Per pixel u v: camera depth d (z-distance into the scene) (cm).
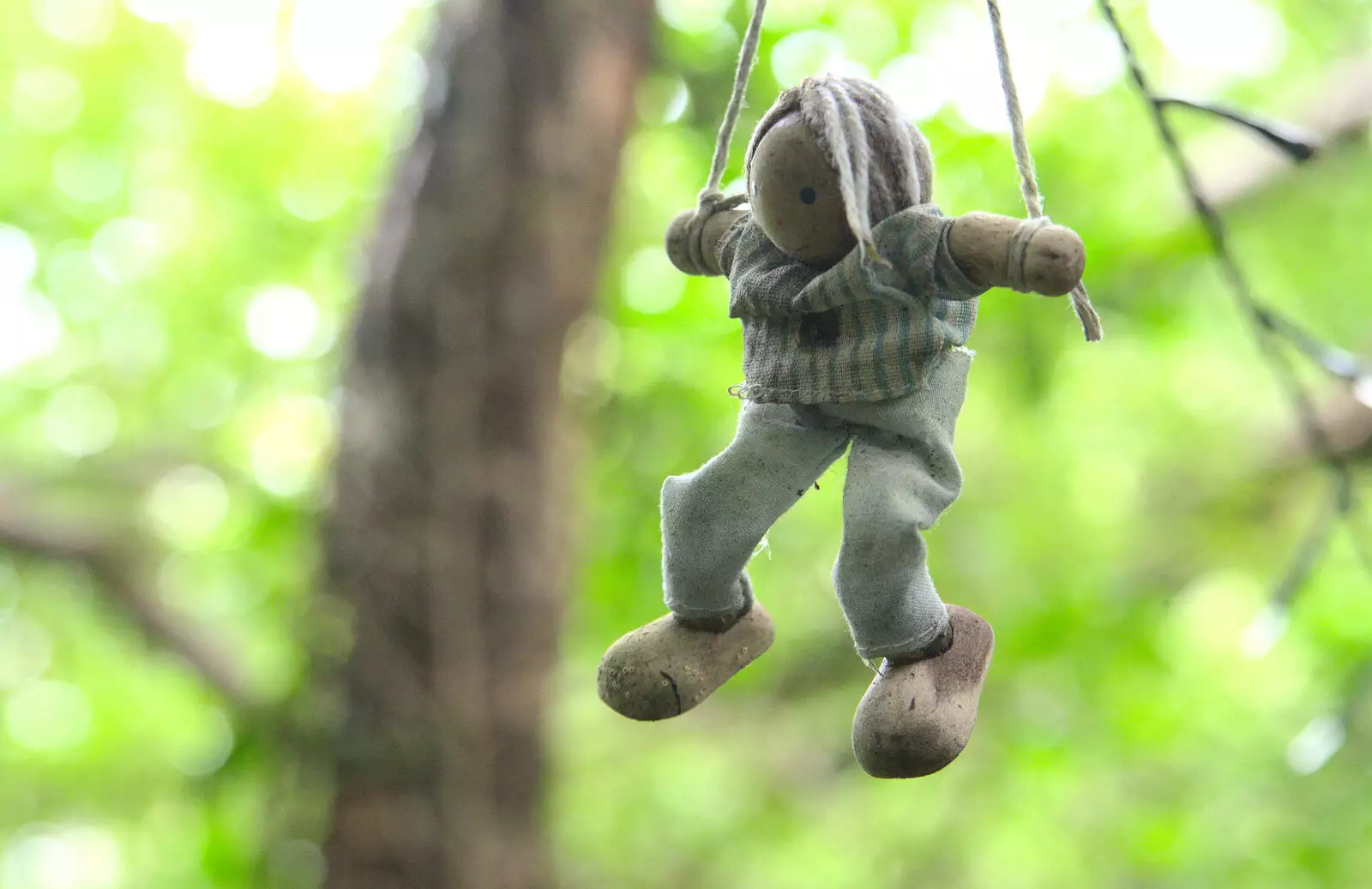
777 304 194
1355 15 995
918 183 192
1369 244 923
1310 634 878
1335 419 662
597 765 925
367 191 897
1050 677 830
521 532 587
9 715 1343
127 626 846
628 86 618
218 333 1066
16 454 1114
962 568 842
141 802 1153
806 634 936
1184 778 885
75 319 1132
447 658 558
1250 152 768
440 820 551
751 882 987
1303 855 818
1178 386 1024
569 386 656
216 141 1032
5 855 1409
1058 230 179
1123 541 877
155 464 904
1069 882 878
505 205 574
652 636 214
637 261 860
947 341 192
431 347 572
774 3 700
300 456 934
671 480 210
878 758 193
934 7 804
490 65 577
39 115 1084
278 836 554
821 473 207
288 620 584
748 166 197
